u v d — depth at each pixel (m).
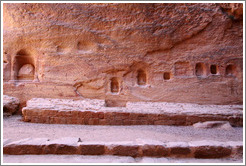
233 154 3.06
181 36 6.99
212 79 7.10
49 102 6.01
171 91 6.97
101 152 2.99
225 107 6.52
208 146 3.06
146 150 3.00
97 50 6.91
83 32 6.79
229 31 7.26
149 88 6.98
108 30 6.89
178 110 5.71
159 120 5.38
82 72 6.84
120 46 6.93
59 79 6.73
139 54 6.96
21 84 6.54
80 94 6.84
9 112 5.85
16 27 6.65
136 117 5.33
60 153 2.95
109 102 6.88
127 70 7.01
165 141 3.39
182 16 6.93
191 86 7.01
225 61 7.23
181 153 3.01
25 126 4.58
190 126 5.30
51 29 6.71
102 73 6.93
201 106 6.50
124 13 6.86
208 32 7.15
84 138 3.69
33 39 6.67
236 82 7.15
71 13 6.77
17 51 6.71
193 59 7.15
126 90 6.95
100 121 5.22
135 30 6.88
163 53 7.13
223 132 4.64
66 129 4.48
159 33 6.91
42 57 6.76
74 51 6.85
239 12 7.01
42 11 6.70
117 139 3.67
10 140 3.22
